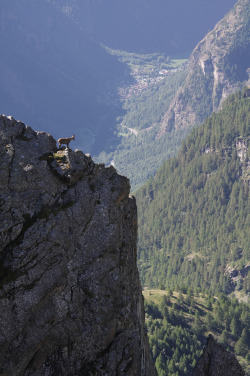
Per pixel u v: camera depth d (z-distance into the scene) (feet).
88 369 53.98
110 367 55.06
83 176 58.54
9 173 53.57
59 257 53.62
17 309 50.11
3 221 51.13
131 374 56.80
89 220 57.47
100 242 57.41
